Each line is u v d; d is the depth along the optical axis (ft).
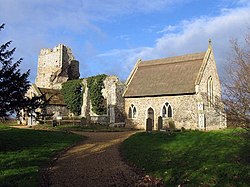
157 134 79.87
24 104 50.21
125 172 44.16
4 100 47.60
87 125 123.75
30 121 133.59
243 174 36.06
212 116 109.60
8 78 47.37
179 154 53.88
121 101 135.85
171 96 120.16
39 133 79.10
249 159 40.47
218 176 36.35
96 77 145.59
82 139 77.51
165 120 120.47
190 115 114.21
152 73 135.54
